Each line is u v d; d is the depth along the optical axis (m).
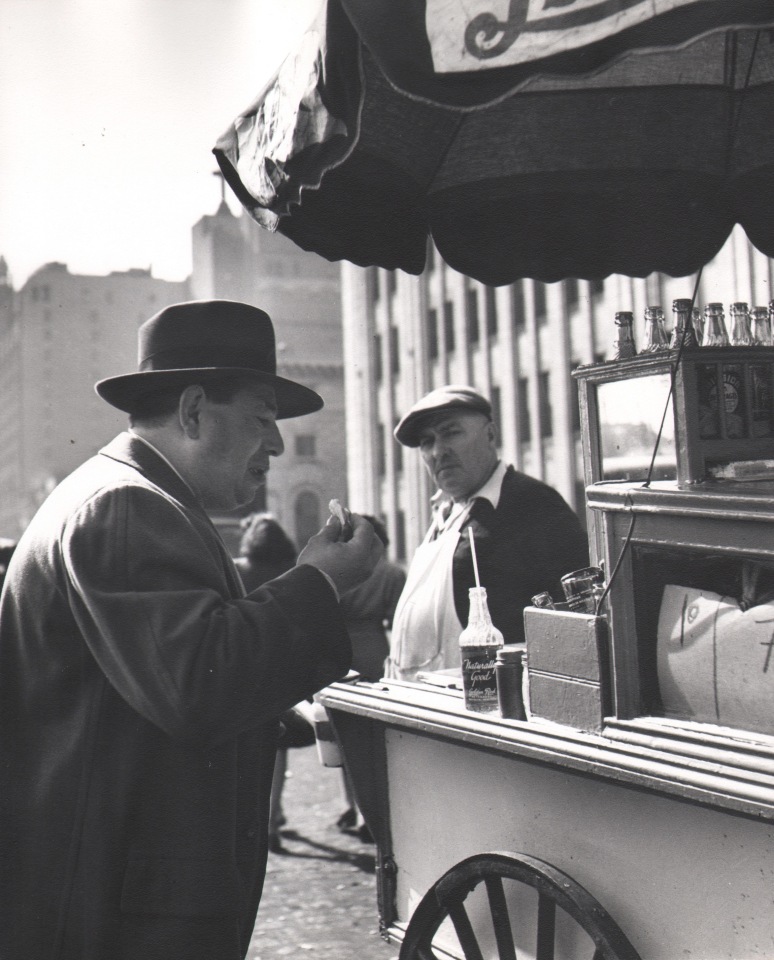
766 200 2.84
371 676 4.69
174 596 1.69
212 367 1.96
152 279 80.38
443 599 3.42
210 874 1.75
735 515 1.67
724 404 1.97
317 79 1.63
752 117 2.80
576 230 2.85
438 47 1.44
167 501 1.81
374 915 4.16
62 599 1.78
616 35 1.31
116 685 1.69
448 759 2.27
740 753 1.63
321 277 66.44
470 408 3.49
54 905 1.73
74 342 81.88
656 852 1.81
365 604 4.80
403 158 2.61
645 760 1.72
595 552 2.30
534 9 1.37
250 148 1.95
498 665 2.06
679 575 1.82
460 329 31.62
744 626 1.70
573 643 1.92
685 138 2.83
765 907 1.64
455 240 2.77
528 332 27.92
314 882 4.65
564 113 2.73
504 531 3.36
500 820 2.13
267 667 1.71
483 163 2.73
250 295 65.31
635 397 2.18
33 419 81.69
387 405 36.34
